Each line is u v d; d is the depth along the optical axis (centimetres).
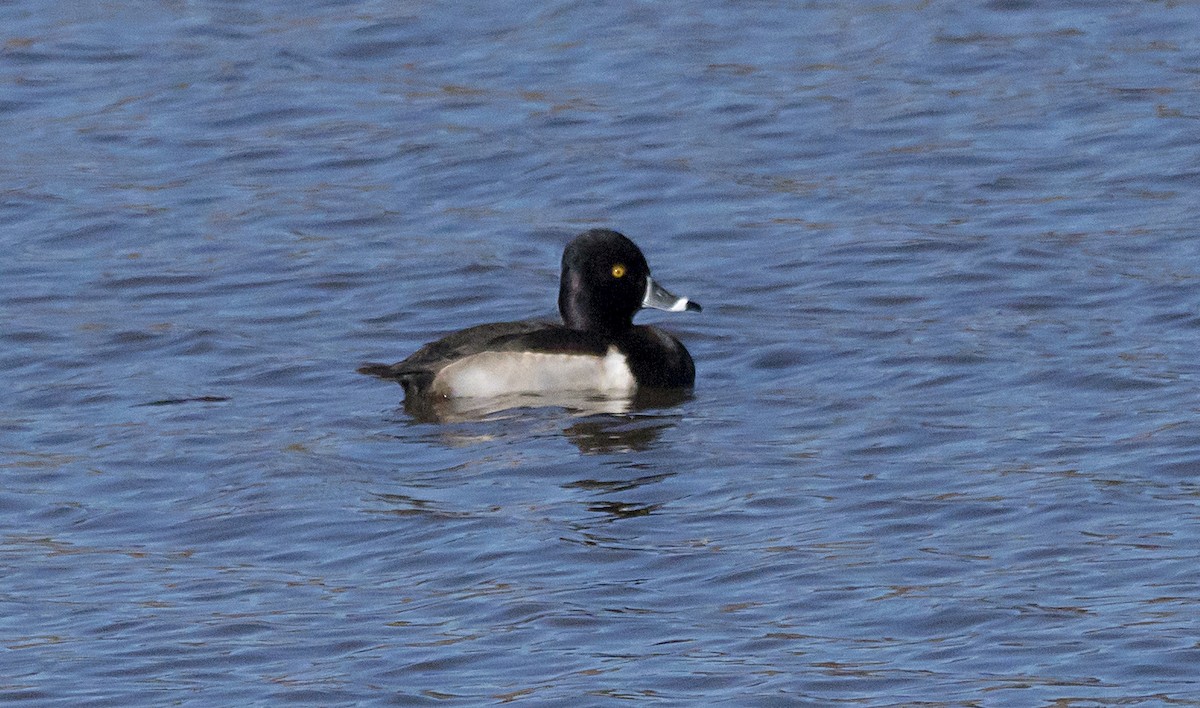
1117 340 1589
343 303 1802
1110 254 1845
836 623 1034
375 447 1378
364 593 1099
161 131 2370
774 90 2441
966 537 1155
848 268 1853
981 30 2647
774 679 962
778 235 1970
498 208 2097
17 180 2197
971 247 1891
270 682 978
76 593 1113
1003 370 1522
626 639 1020
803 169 2177
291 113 2423
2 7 2895
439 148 2277
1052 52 2538
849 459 1320
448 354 1509
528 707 938
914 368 1543
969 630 1016
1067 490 1226
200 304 1798
